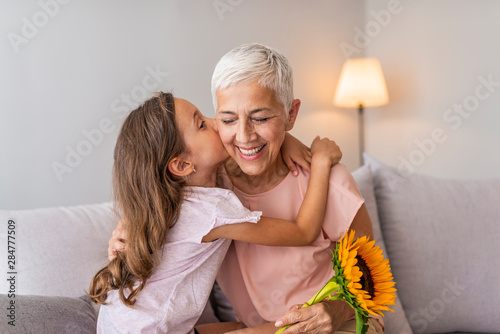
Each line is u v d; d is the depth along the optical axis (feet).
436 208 7.17
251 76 4.29
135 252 4.35
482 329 7.04
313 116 13.37
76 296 5.34
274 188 5.06
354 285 3.71
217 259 4.77
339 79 13.14
